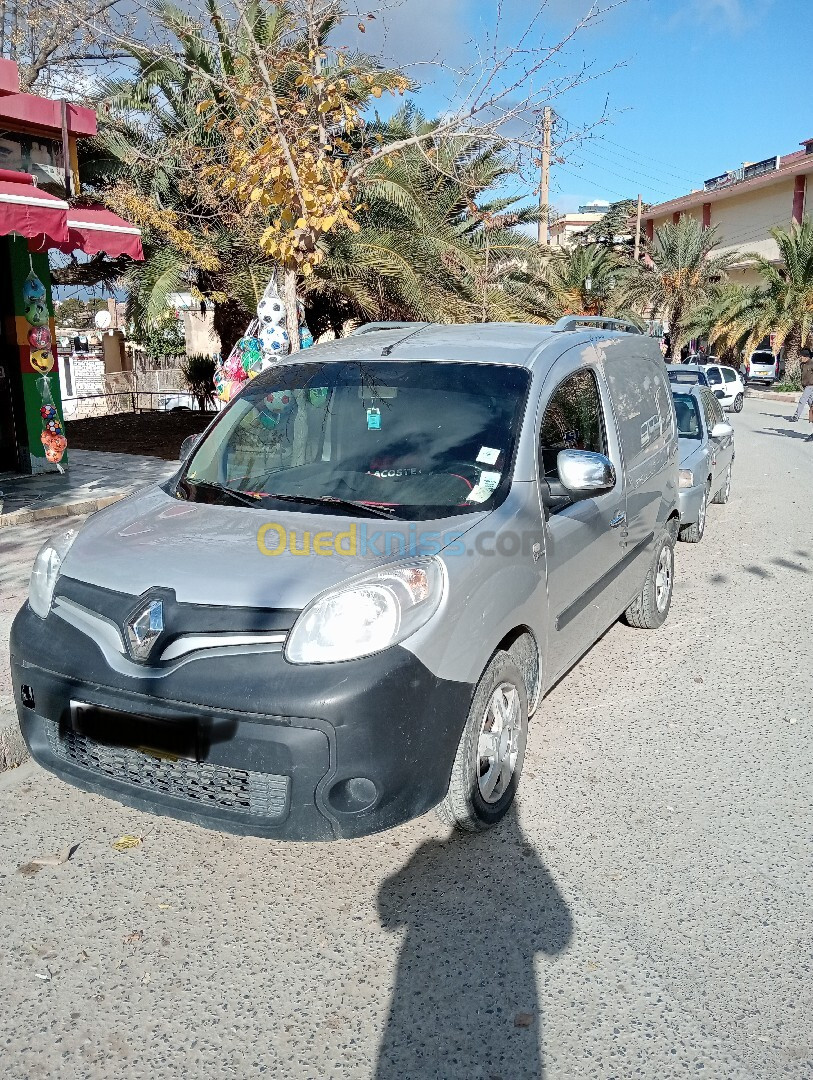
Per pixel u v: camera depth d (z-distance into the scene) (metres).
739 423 22.69
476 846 3.45
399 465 3.70
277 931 2.96
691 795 3.84
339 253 11.82
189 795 2.89
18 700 3.24
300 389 4.18
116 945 2.89
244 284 12.30
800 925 2.99
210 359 22.06
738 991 2.68
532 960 2.82
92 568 3.20
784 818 3.66
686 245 38.88
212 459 4.06
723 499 10.70
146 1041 2.50
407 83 7.18
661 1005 2.62
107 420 20.47
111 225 9.27
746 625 6.15
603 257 32.62
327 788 2.74
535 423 3.83
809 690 5.00
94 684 2.95
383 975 2.75
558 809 3.72
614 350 5.03
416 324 5.00
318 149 7.06
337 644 2.78
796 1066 2.40
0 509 8.12
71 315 35.91
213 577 2.98
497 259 15.95
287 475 3.80
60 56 12.52
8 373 10.81
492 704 3.40
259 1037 2.52
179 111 11.91
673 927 2.98
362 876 3.27
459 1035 2.52
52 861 3.30
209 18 7.66
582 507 4.16
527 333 4.56
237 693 2.74
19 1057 2.44
